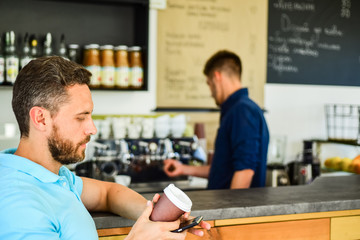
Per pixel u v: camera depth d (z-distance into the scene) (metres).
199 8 3.39
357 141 3.59
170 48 3.33
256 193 1.66
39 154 1.08
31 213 0.96
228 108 2.34
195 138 3.13
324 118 3.93
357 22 4.00
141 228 1.08
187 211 1.10
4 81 2.67
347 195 1.65
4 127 2.72
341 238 1.59
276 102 3.75
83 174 2.74
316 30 3.84
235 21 3.51
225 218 1.42
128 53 2.96
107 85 2.86
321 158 3.93
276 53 3.71
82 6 3.03
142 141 2.89
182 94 3.38
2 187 0.99
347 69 3.99
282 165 3.29
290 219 1.51
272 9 3.66
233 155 2.18
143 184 2.85
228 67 2.38
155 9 3.27
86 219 1.09
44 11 2.93
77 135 1.08
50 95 1.04
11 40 2.67
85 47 2.88
